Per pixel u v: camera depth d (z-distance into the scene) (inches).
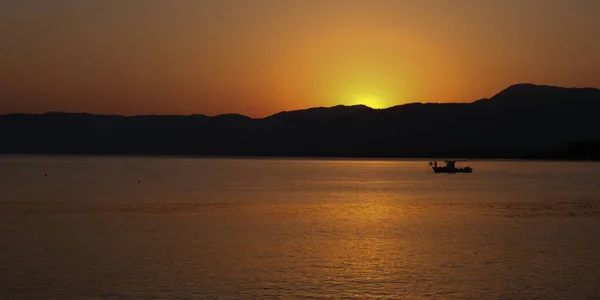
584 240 1712.6
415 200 3026.6
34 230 1866.4
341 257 1477.6
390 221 2145.7
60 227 1936.5
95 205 2669.8
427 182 4709.6
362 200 3009.4
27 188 3767.2
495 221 2144.4
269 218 2218.3
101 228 1919.3
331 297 1137.4
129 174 5802.2
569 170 7539.4
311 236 1787.6
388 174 6210.6
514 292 1171.3
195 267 1355.8
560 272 1321.4
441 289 1192.2
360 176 5698.8
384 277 1282.0
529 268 1362.0
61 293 1146.7
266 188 3878.0
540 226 2005.4
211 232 1849.2
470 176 5826.8
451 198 3157.0
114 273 1295.5
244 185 4190.5
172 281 1235.9
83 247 1578.5
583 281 1245.7
